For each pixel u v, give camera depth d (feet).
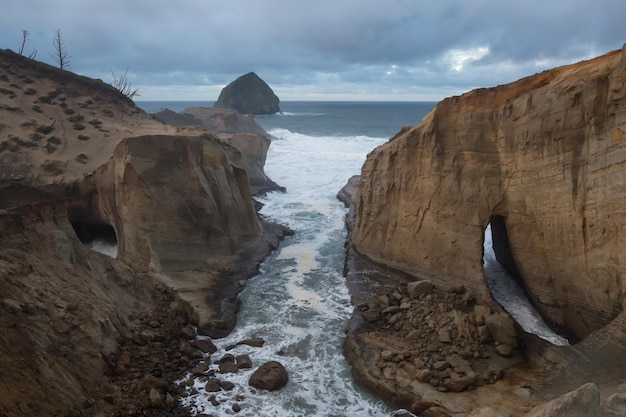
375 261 66.28
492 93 55.77
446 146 58.80
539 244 51.29
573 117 45.88
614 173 41.68
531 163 50.78
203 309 53.16
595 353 40.34
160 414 36.73
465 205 56.70
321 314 54.80
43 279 41.70
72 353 37.81
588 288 44.88
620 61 41.98
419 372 41.32
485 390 39.91
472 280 54.95
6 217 42.96
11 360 31.63
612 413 29.73
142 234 60.90
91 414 34.47
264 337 50.06
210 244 66.80
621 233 40.91
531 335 46.96
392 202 66.49
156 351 44.96
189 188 66.03
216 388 40.73
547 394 38.47
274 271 67.72
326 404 39.70
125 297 51.42
